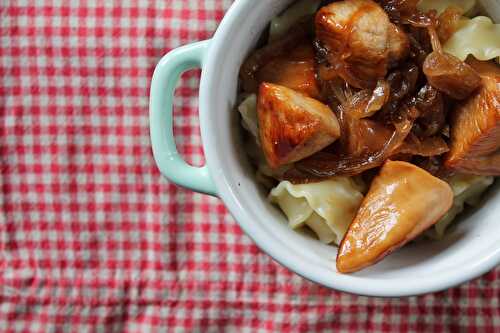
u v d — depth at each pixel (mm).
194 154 510
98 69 509
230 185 402
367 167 406
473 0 420
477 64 416
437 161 413
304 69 409
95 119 512
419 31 408
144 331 515
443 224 427
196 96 510
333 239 423
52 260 517
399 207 394
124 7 508
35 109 513
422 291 393
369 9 399
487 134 396
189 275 515
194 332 514
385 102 403
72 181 515
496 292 504
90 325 517
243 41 407
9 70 512
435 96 403
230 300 513
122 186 514
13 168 516
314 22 411
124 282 515
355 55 397
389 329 508
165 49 507
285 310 512
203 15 507
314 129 392
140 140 512
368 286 393
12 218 518
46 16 509
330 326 510
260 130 407
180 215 514
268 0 401
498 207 421
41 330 518
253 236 400
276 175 424
